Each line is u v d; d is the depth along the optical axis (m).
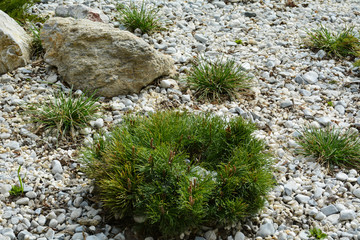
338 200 2.67
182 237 2.51
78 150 2.82
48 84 3.13
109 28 3.16
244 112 3.04
